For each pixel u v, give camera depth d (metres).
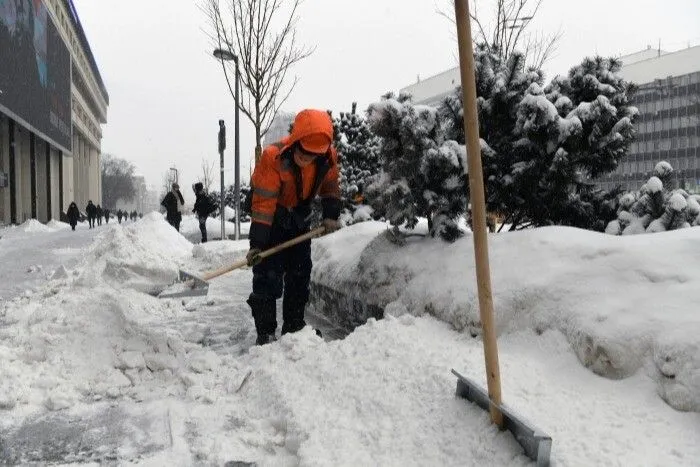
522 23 9.30
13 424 2.83
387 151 4.00
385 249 4.30
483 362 2.68
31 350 3.51
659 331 2.25
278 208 4.25
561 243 3.08
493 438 2.14
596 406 2.19
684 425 1.99
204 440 2.64
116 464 2.43
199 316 5.33
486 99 4.17
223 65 12.70
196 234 20.62
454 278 3.38
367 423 2.51
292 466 2.36
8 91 35.78
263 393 3.09
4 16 34.88
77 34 69.69
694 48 69.25
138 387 3.29
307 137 3.96
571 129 3.79
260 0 12.18
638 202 4.29
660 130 70.94
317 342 3.50
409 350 2.98
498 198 4.28
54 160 58.56
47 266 10.55
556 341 2.66
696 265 2.49
